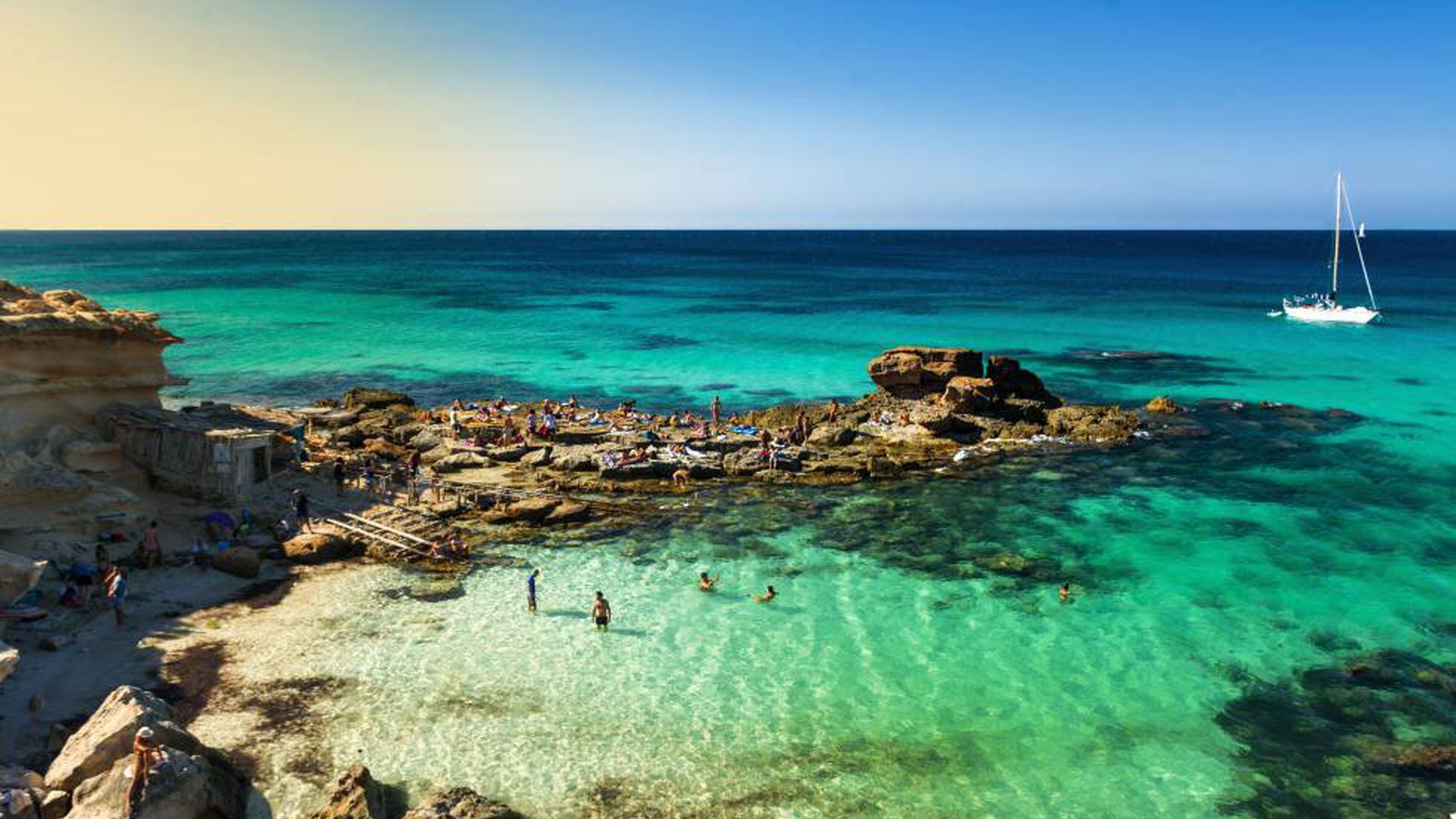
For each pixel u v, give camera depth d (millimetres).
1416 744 21734
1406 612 28750
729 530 35562
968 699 23641
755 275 173250
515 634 26547
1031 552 33594
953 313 108188
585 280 157875
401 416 50344
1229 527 36125
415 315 103750
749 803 19406
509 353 79000
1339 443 48938
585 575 30984
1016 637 27031
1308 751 21547
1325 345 83375
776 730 22094
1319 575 31531
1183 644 26703
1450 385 64875
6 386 31891
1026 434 49812
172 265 192125
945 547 34000
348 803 17500
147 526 31562
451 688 23438
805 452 44781
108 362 36031
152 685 22797
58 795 17000
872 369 55625
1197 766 21016
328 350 79375
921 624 27750
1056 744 21797
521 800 19250
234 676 23547
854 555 33156
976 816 19219
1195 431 51062
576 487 40094
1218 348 82000
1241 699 23828
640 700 23219
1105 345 84562
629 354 78562
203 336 86125
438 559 31625
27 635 24453
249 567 29578
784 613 28391
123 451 34781
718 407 52875
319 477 38375
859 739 21828
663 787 19844
